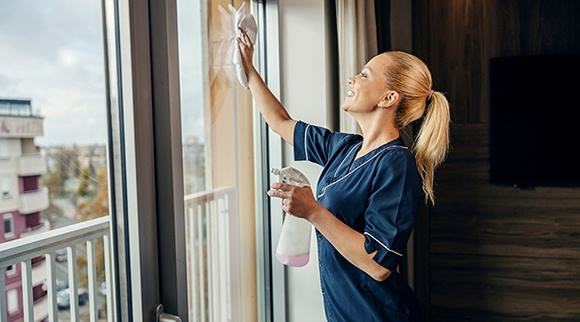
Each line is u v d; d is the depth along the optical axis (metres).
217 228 1.60
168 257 1.05
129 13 0.95
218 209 1.61
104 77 0.97
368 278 1.36
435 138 1.42
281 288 2.01
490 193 2.56
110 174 0.99
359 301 1.37
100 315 1.02
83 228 0.95
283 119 1.64
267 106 1.62
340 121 1.96
